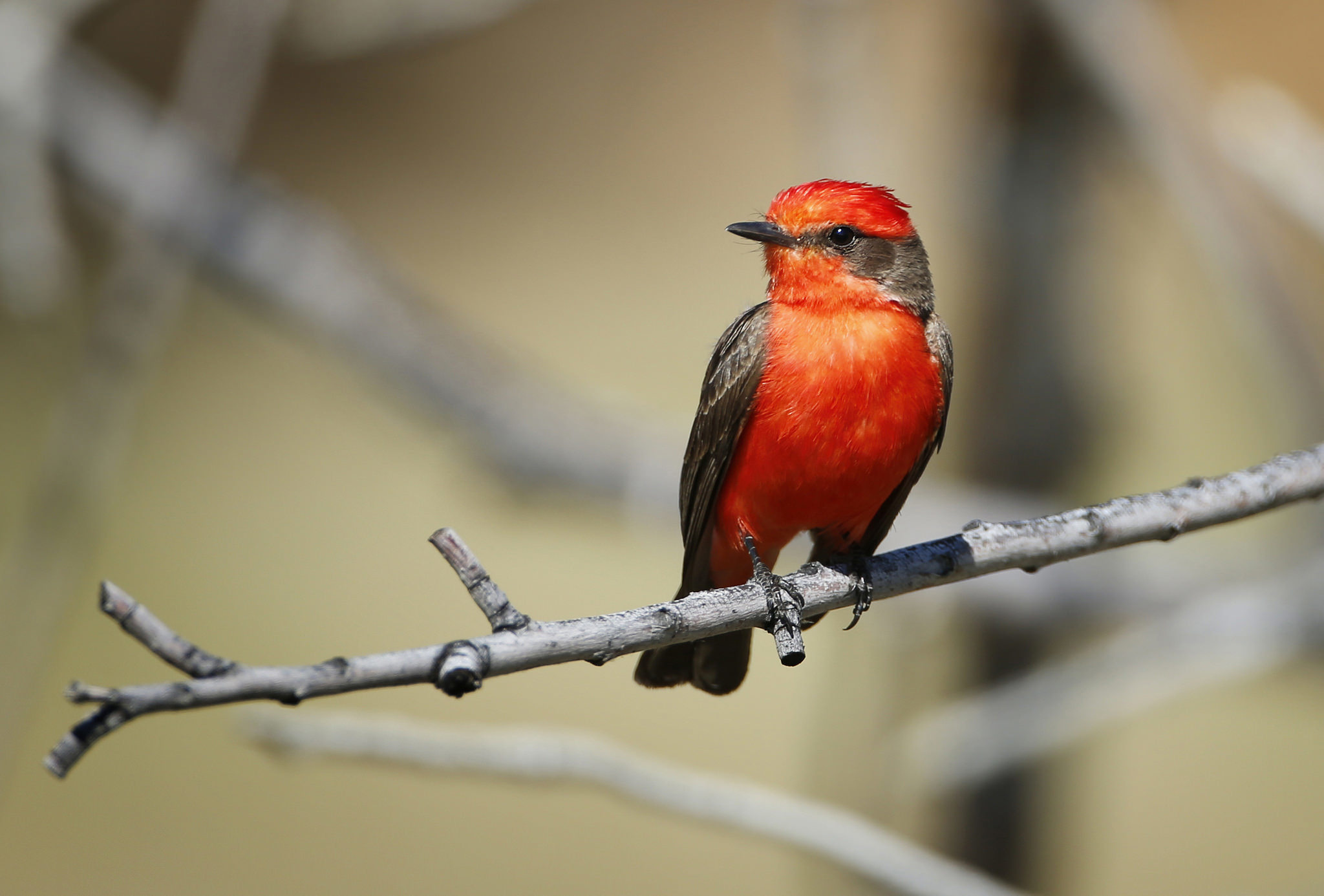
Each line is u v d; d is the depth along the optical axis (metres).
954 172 12.27
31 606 9.17
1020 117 11.61
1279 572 9.79
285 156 27.52
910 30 19.92
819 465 7.82
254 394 25.95
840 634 10.88
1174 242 15.48
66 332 10.97
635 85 29.44
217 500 23.73
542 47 29.47
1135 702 9.28
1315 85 23.89
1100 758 14.30
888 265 7.96
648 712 19.67
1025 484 11.65
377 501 24.08
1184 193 10.39
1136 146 10.58
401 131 28.22
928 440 8.04
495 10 11.68
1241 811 17.83
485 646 5.05
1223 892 16.72
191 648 4.38
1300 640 9.23
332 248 11.60
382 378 11.71
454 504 22.02
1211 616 9.48
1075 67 10.79
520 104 29.34
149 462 24.09
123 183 10.97
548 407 11.70
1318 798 17.91
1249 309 10.31
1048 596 10.45
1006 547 6.81
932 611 10.48
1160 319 21.56
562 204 27.95
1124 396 12.30
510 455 11.60
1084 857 13.53
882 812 10.23
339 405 25.64
